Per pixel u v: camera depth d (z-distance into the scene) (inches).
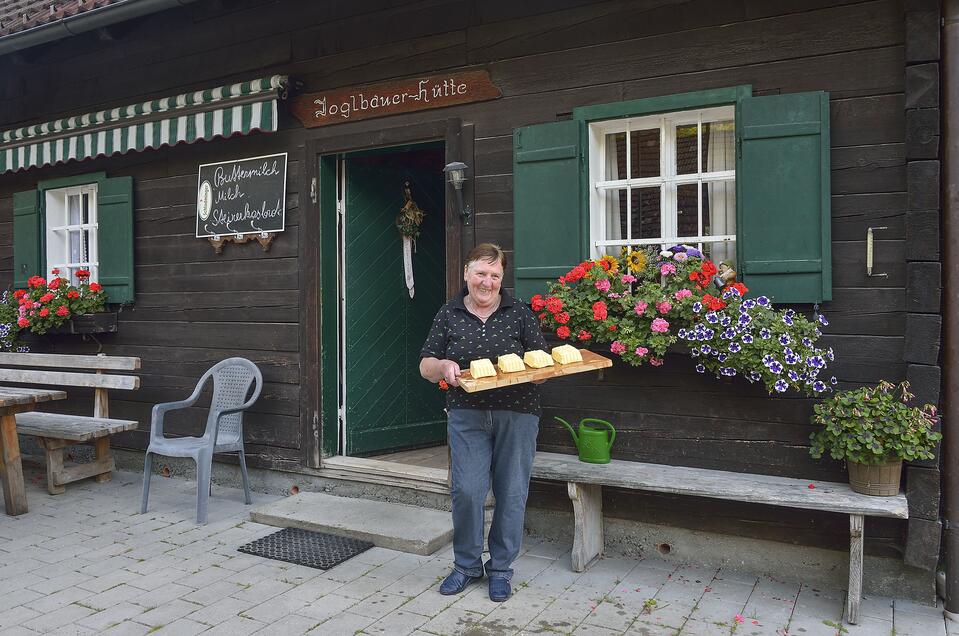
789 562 147.4
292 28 206.7
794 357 134.2
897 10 137.3
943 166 131.0
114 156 240.8
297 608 133.5
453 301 137.9
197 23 222.2
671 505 157.9
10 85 263.6
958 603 127.6
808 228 142.6
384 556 159.5
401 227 224.1
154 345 233.8
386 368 221.1
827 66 143.1
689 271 146.6
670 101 155.9
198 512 182.1
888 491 129.5
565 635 122.6
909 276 133.1
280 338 209.6
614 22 163.3
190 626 126.6
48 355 233.9
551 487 171.2
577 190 163.8
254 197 212.1
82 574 150.5
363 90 195.0
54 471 211.0
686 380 156.6
